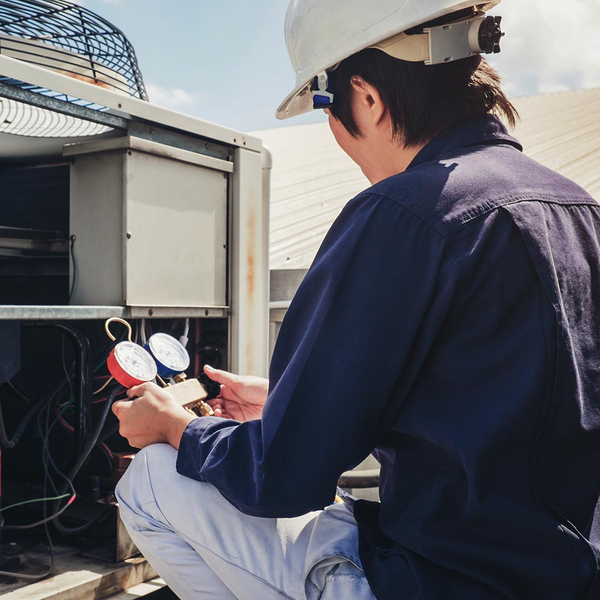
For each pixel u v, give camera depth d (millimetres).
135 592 1359
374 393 794
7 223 1937
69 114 1342
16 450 1899
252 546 986
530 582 764
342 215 884
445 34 906
